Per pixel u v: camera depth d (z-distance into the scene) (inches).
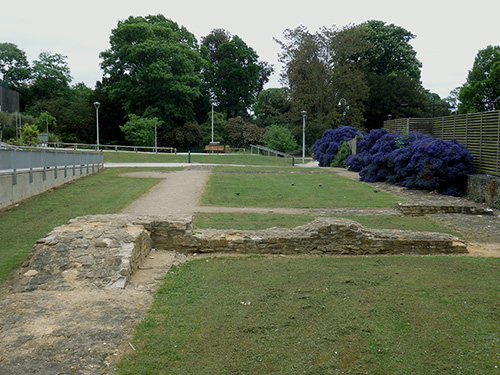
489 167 775.1
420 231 461.4
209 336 212.5
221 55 3243.1
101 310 240.5
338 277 316.5
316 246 409.4
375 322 229.1
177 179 955.3
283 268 345.4
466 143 864.9
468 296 271.0
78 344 198.2
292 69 2310.5
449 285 295.1
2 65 2733.8
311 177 1065.5
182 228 396.8
